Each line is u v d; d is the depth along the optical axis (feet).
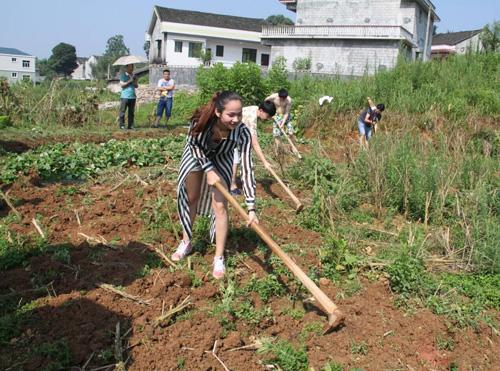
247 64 54.34
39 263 15.12
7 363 10.95
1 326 12.01
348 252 16.92
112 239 17.48
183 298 13.89
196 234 17.51
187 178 15.06
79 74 338.13
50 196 21.59
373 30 97.50
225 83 53.98
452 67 52.13
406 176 22.86
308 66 101.14
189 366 11.27
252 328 12.91
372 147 25.61
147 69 133.59
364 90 47.70
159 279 14.51
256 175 25.89
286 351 12.03
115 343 11.53
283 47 108.88
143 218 19.13
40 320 12.42
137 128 46.42
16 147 32.68
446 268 17.47
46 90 50.44
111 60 238.48
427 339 13.16
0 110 44.34
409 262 15.76
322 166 25.62
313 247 17.80
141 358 11.37
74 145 32.32
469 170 25.09
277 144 27.89
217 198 14.53
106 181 24.52
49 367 10.76
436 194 22.13
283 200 22.77
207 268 15.55
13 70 277.85
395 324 13.57
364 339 12.88
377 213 22.44
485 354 12.98
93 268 15.02
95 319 12.48
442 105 43.11
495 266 17.17
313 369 11.68
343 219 21.27
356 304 14.26
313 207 20.75
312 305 14.14
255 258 16.40
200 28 138.31
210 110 13.61
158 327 12.47
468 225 19.69
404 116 41.88
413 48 104.22
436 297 14.70
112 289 13.73
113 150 29.78
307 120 44.78
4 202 20.45
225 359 11.66
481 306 14.90
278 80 54.80
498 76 49.01
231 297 13.71
